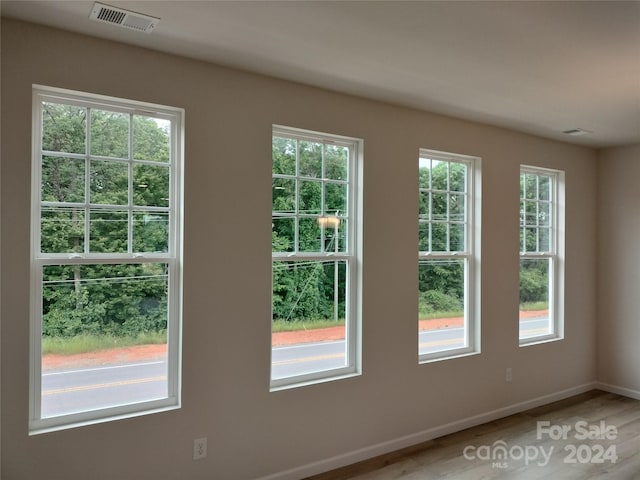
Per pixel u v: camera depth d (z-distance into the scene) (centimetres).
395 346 351
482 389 407
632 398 481
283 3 200
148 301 261
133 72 248
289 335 313
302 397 306
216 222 274
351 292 338
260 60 267
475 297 409
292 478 301
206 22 219
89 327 245
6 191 217
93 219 247
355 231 340
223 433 276
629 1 195
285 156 313
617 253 499
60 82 229
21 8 206
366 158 337
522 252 460
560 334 482
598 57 257
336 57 261
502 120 395
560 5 199
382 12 207
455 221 402
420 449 351
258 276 289
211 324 272
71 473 232
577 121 396
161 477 256
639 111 364
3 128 216
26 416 222
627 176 491
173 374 267
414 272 362
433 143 374
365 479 304
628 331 489
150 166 263
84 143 245
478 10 204
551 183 487
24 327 222
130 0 197
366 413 335
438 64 270
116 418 245
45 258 233
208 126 271
